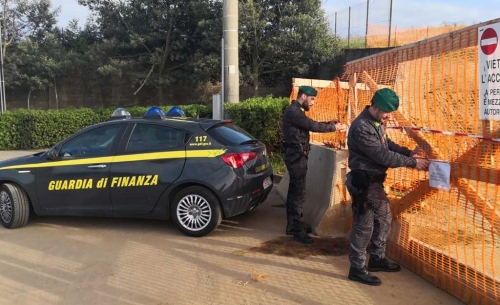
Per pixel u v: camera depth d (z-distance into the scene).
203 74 20.70
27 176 5.96
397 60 4.32
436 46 3.66
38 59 22.44
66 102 23.88
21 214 5.97
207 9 20.14
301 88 5.05
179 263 4.64
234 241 5.28
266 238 5.35
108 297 3.93
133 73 21.31
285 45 19.66
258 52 20.72
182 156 5.50
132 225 6.07
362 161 3.88
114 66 20.86
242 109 9.98
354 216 3.99
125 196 5.65
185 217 5.48
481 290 3.38
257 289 3.96
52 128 14.54
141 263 4.68
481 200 3.37
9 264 4.73
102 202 5.75
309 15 19.39
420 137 3.94
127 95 23.98
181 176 5.42
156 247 5.15
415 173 4.27
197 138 5.57
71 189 5.82
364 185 3.87
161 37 21.02
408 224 4.36
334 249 4.89
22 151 14.06
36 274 4.46
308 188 6.19
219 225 5.93
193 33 21.58
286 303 3.69
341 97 5.73
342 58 19.42
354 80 5.42
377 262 4.23
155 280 4.24
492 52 2.98
